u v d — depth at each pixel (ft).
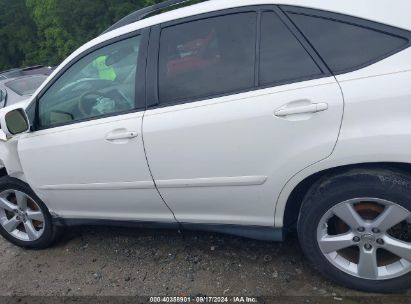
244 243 10.90
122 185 9.75
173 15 9.12
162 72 9.08
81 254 11.78
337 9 7.72
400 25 7.34
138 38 9.45
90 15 109.50
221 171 8.58
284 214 8.68
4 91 27.66
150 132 8.95
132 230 12.51
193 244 11.25
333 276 8.57
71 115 10.29
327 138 7.56
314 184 8.19
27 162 10.94
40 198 11.34
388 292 8.33
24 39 140.87
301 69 7.86
